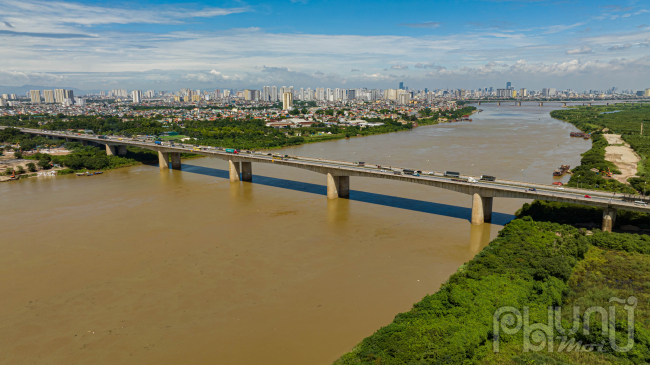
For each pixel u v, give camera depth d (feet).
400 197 619.67
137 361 261.44
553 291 305.73
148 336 286.25
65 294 341.41
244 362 258.57
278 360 259.39
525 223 452.76
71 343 280.10
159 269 384.06
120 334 288.71
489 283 321.73
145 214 547.90
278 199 619.67
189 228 491.72
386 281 357.00
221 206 583.58
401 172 577.02
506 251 381.81
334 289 344.49
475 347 252.01
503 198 606.14
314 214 542.16
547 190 481.05
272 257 407.85
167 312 314.14
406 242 442.91
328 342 276.00
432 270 376.07
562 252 378.94
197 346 274.57
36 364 260.42
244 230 483.92
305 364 255.29
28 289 349.61
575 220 466.29
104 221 520.01
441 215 531.91
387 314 307.17
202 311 314.96
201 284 355.36
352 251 420.77
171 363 259.19
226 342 278.05
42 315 312.29
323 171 620.49
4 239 460.14
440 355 236.43
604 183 636.48
